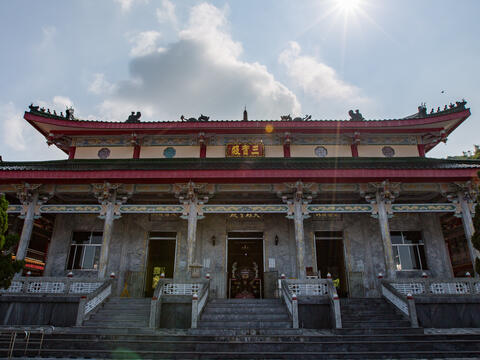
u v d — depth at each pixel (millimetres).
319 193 20562
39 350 11141
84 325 13766
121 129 24000
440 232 21688
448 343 11570
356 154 24188
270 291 20016
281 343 11453
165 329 13500
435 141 25547
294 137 24719
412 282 16094
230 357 10719
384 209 18703
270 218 22359
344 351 11320
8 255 12539
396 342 11523
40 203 18969
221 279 20469
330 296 14234
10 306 15031
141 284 20953
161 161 22500
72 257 21547
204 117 24609
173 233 22328
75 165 21094
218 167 18625
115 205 18906
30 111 23562
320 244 22328
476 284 15797
